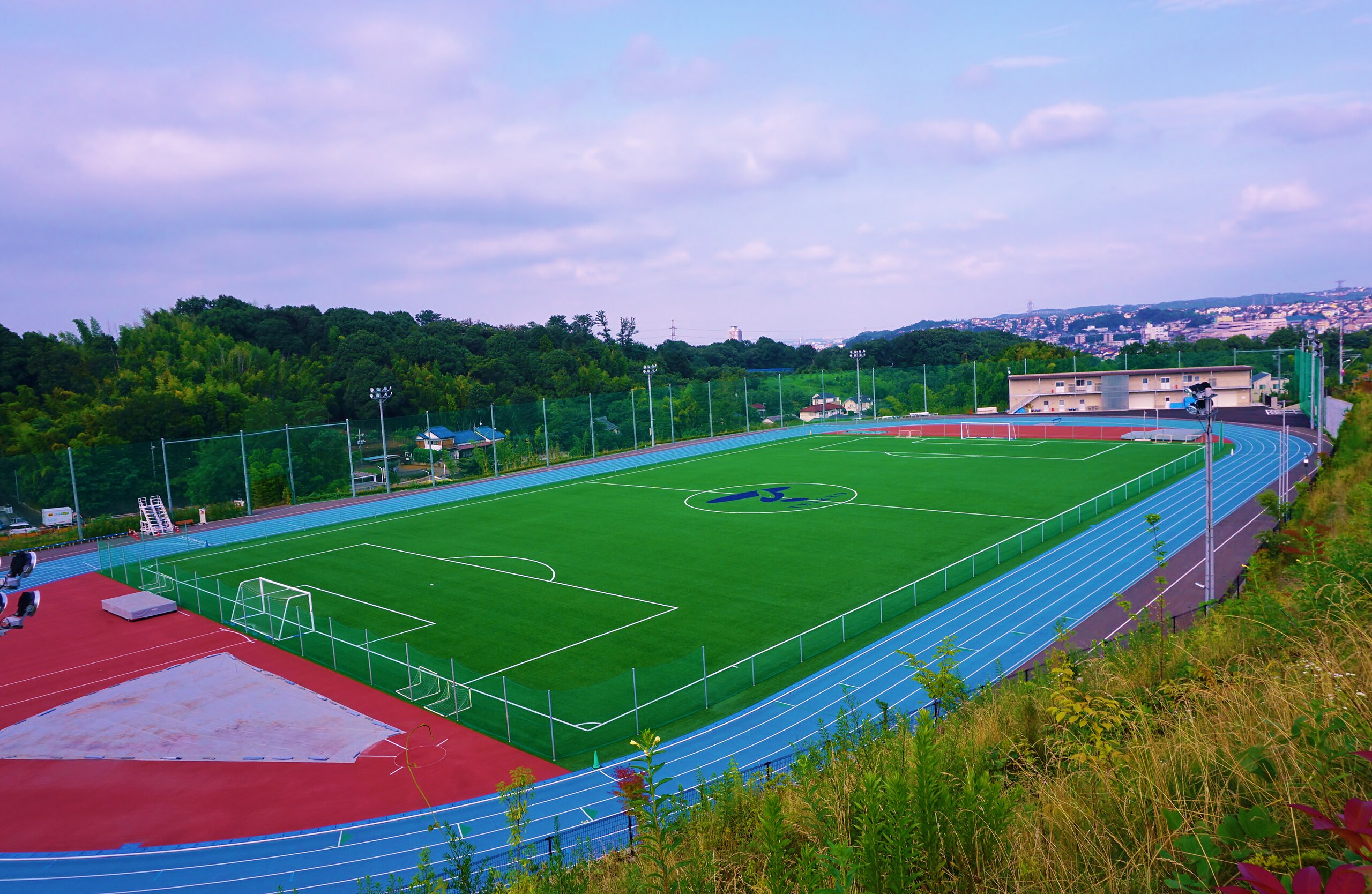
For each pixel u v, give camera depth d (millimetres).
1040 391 117688
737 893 6582
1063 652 13000
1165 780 5391
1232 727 5844
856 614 36156
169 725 29484
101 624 40656
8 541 60406
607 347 162750
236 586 45469
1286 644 9328
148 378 106062
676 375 166375
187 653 36250
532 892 10367
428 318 192125
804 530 51688
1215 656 10148
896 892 4887
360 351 122188
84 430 83125
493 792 24172
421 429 94188
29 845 22766
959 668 30312
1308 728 5031
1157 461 71000
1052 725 9758
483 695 30375
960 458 77625
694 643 34219
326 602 41906
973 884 5027
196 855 21906
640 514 59094
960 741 9328
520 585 42969
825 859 5273
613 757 25750
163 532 63344
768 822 5562
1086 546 44906
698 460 84875
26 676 34500
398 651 34812
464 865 13219
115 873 21250
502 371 128625
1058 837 5293
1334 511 31406
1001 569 41781
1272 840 4520
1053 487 61656
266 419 91438
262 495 73938
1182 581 38000
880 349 195375
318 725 28969
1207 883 4055
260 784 25406
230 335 140750
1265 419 92812
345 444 81688
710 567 44531
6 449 80375
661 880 7277
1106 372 113938
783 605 38125
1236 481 59938
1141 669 10578
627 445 102688
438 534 56094
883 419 118938
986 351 179375
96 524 64500
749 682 30344
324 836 22484
